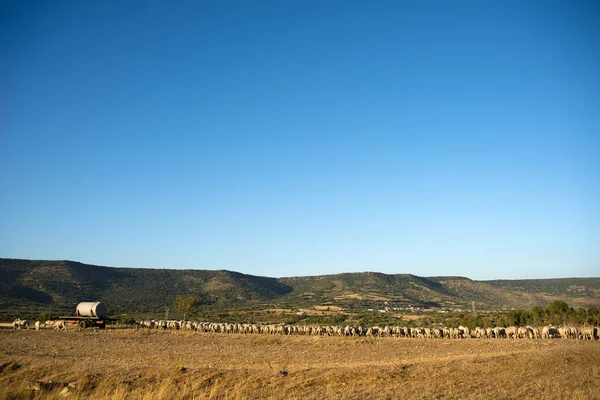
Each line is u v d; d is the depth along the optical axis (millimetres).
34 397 20266
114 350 39594
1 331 53562
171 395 21031
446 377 25516
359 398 20875
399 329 55250
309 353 39188
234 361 33156
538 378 24875
